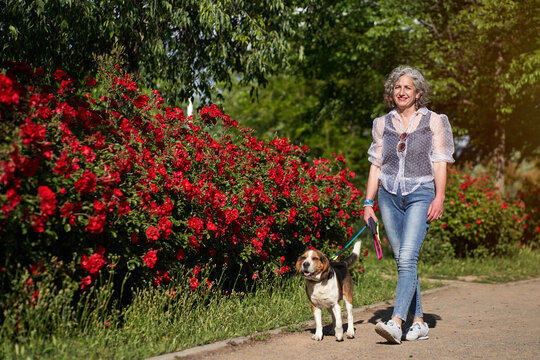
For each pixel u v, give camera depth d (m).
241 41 8.24
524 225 13.70
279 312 5.82
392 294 7.62
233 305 5.64
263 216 6.43
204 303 5.51
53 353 3.74
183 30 8.35
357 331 5.32
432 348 4.53
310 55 16.98
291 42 15.94
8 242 3.74
